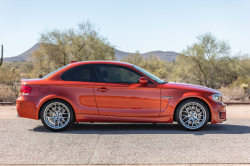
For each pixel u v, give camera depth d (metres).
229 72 25.66
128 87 5.76
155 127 6.24
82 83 5.82
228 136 5.30
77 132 5.67
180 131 5.78
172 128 6.12
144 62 47.88
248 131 5.80
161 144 4.66
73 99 5.77
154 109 5.78
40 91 5.81
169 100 5.76
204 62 24.81
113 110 5.77
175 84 6.04
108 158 3.89
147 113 5.77
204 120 5.79
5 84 19.67
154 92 5.77
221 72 25.17
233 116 8.09
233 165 3.60
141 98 5.75
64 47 25.81
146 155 4.03
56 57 25.80
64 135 5.38
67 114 5.88
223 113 5.89
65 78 5.91
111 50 27.83
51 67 26.16
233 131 5.80
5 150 4.31
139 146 4.54
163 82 6.11
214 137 5.21
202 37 25.19
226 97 14.70
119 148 4.41
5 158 3.90
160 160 3.80
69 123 5.79
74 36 26.09
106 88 5.77
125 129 6.00
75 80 5.89
